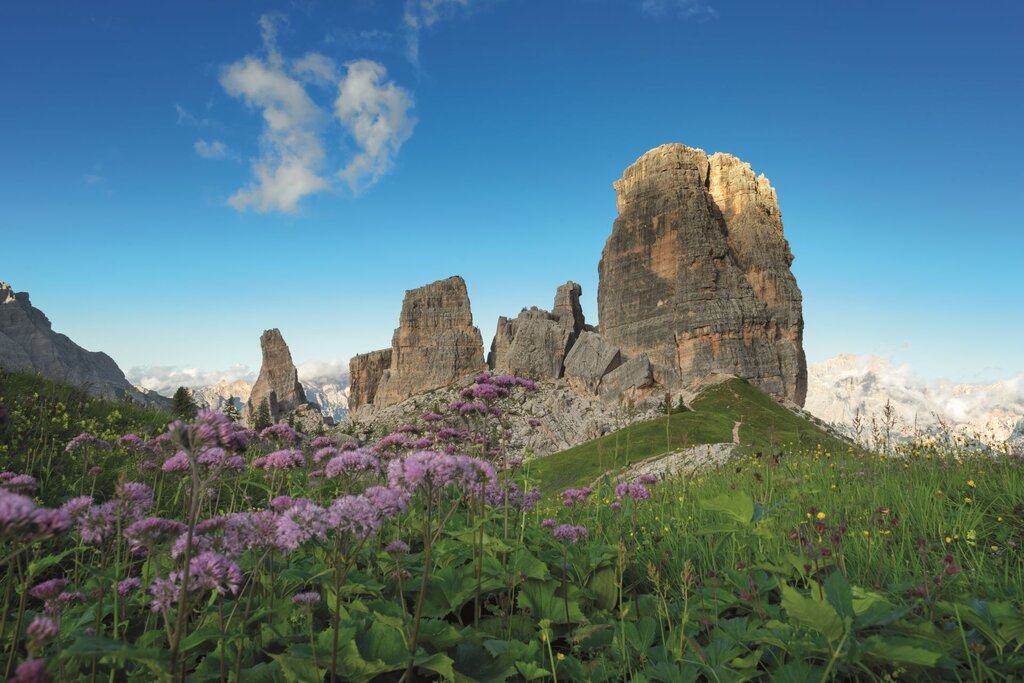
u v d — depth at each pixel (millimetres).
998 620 3928
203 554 3635
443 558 6340
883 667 4121
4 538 2908
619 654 4789
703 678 4457
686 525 8648
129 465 9750
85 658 4328
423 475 4379
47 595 4309
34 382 18688
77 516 4301
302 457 6488
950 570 5000
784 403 177500
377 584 5109
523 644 4773
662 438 70938
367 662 3814
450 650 4828
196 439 3439
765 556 6387
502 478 8211
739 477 13828
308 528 3768
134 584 4789
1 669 4137
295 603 4801
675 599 5969
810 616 3469
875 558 6391
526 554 6090
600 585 6406
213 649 4668
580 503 9508
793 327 194375
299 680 3785
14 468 10492
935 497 9461
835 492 10383
